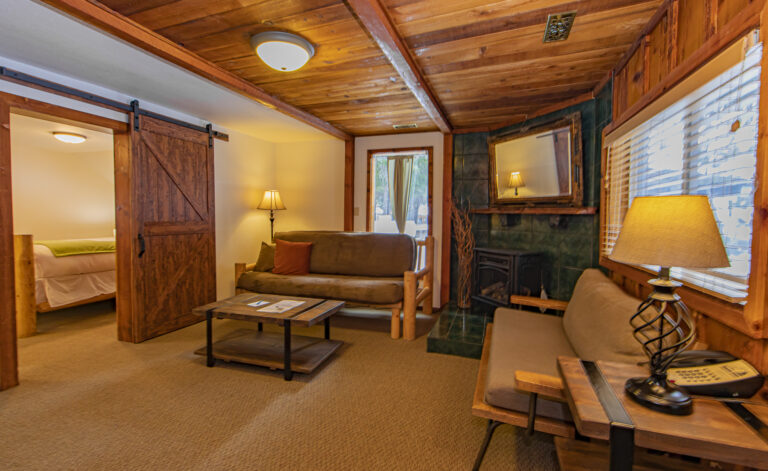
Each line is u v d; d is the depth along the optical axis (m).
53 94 2.44
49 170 5.24
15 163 4.91
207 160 3.73
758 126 1.00
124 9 1.73
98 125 2.74
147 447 1.66
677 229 0.94
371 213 4.60
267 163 4.77
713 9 1.27
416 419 1.92
